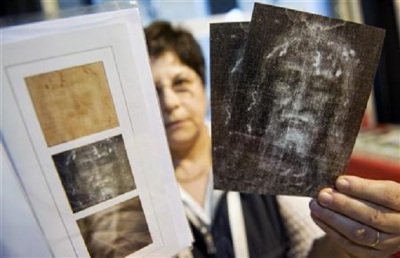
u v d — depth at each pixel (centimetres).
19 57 27
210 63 33
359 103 34
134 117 31
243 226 59
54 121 28
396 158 95
